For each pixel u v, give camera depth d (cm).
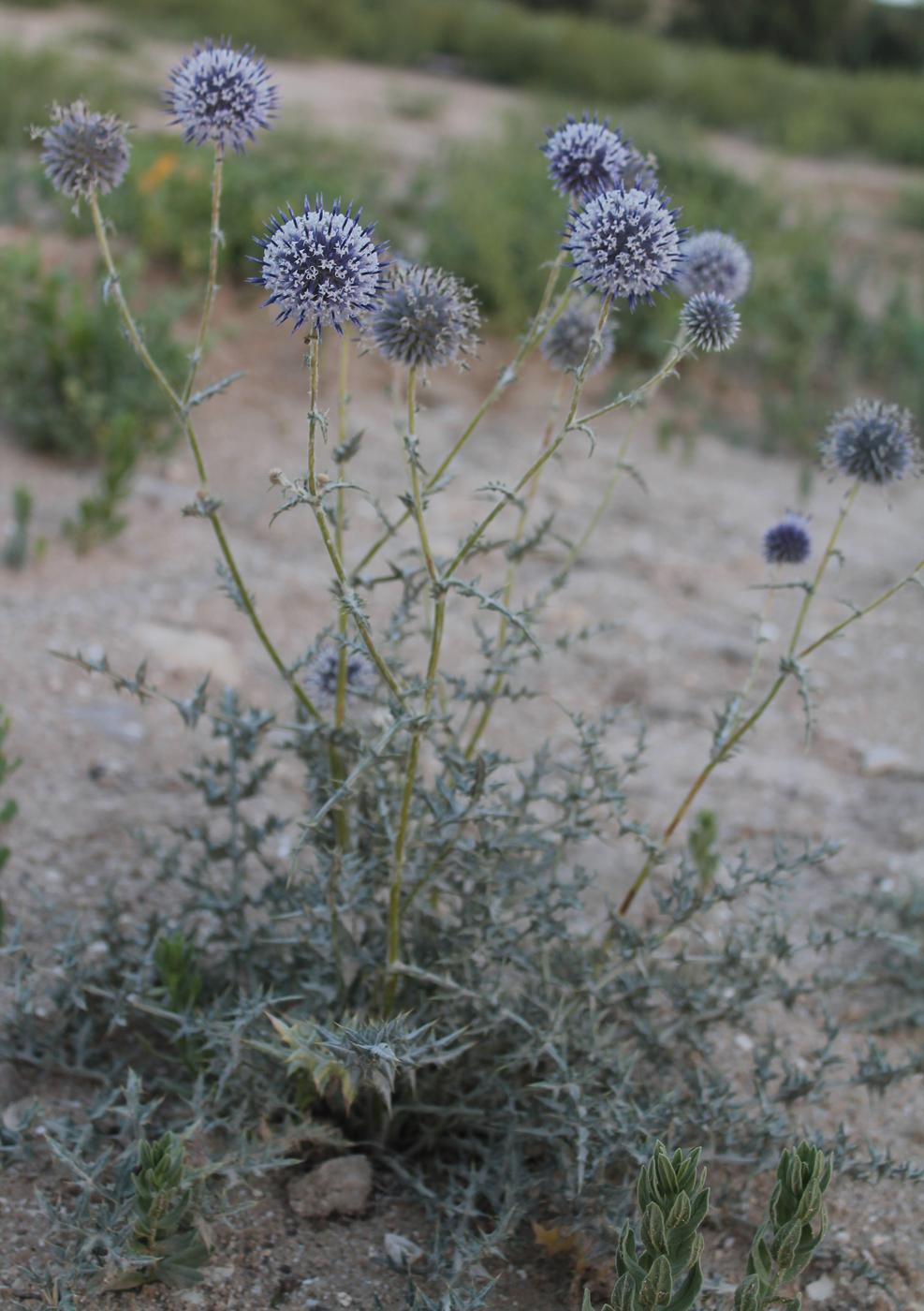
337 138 289
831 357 215
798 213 306
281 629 127
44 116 256
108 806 104
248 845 87
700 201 246
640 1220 70
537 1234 78
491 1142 81
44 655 118
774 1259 67
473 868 81
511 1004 80
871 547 161
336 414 171
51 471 149
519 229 210
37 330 150
